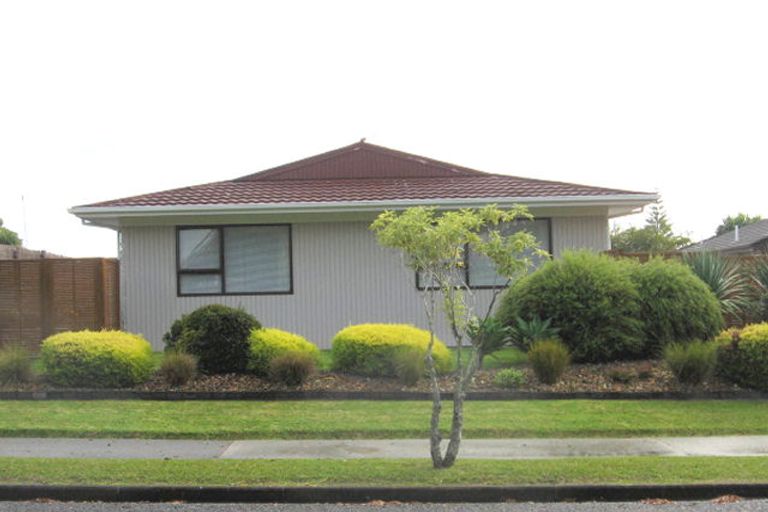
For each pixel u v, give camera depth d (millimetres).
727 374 12312
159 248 17438
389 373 12562
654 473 7855
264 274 17516
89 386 12211
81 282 16422
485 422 10203
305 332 17453
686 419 10469
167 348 13500
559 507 7156
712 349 12312
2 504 7312
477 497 7367
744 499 7402
